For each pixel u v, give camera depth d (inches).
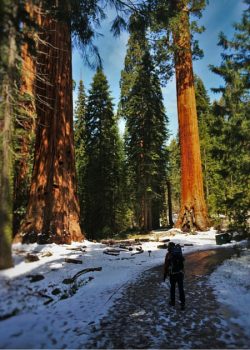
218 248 802.2
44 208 641.6
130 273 495.5
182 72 1211.9
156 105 1369.3
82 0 533.3
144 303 338.0
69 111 727.7
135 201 1469.0
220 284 425.4
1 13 304.0
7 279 358.3
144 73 1336.1
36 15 538.6
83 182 1395.2
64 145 697.6
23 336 245.1
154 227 1568.7
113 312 307.7
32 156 844.6
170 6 622.2
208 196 1438.2
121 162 1646.2
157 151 1422.2
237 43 618.5
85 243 701.3
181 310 315.9
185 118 1198.3
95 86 1417.3
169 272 336.2
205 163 1512.1
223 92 719.1
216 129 815.1
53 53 716.0
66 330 260.4
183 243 897.5
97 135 1358.3
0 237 391.2
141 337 249.1
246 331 262.4
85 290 389.4
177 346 233.6
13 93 426.9
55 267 458.3
